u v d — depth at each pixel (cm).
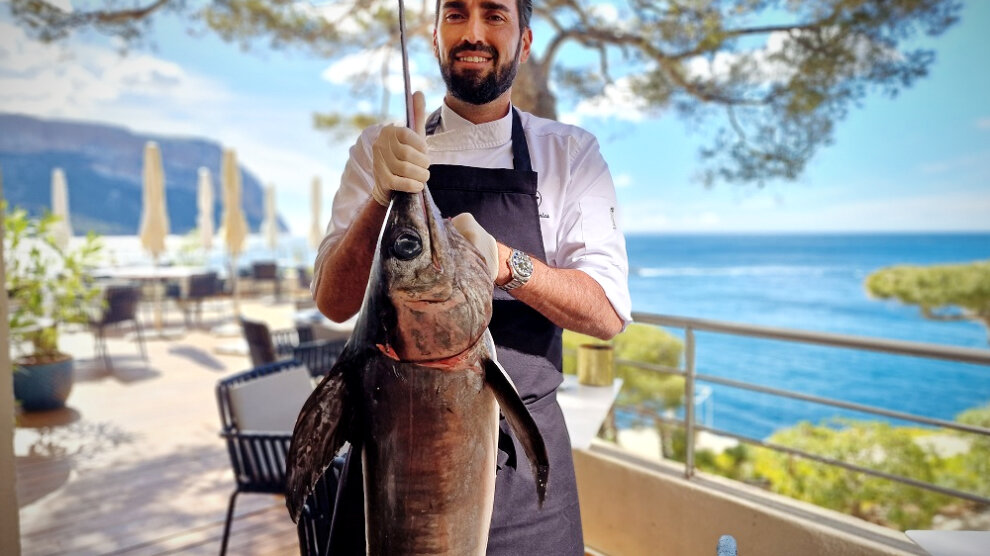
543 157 133
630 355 702
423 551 88
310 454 86
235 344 896
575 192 133
